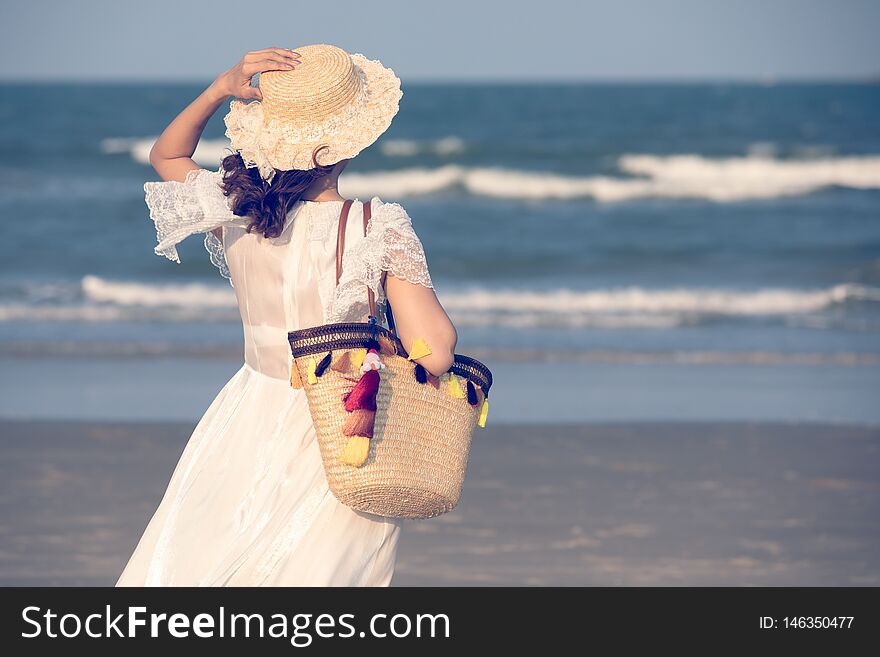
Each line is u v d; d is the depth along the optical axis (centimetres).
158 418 1503
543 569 923
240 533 458
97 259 3294
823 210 4344
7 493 1138
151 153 501
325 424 439
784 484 1201
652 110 10106
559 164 5631
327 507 460
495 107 10500
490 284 3052
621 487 1184
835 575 917
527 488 1177
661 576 909
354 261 439
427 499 448
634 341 2178
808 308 2569
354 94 455
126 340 2111
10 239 3603
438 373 441
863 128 7675
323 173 455
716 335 2252
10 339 2106
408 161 5678
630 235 3881
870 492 1172
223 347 2028
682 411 1580
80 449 1325
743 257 3416
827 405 1625
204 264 3180
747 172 5272
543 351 2047
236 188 458
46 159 5644
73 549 968
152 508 1098
